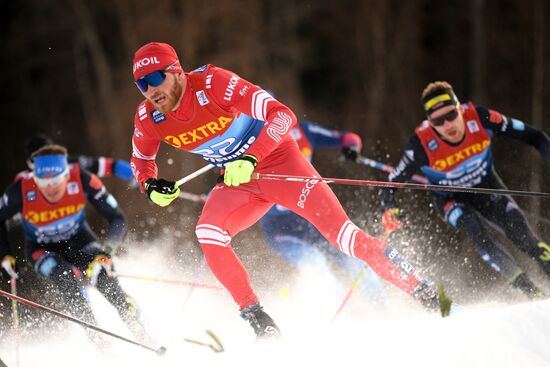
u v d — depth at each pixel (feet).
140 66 44.98
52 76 216.95
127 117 213.05
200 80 46.55
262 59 215.92
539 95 202.59
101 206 66.13
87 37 215.72
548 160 62.39
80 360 59.21
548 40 203.41
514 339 39.22
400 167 64.85
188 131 47.29
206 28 214.28
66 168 64.34
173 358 48.16
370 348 41.01
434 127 61.82
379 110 214.48
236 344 58.65
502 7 208.44
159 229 151.53
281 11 218.18
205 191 181.16
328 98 218.38
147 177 49.49
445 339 40.14
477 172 63.10
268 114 46.73
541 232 78.95
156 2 214.90
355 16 219.00
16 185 65.16
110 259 61.26
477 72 208.74
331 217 47.88
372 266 47.70
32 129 215.72
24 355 63.36
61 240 65.72
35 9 217.36
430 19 215.92
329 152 143.95
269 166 49.57
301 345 43.55
